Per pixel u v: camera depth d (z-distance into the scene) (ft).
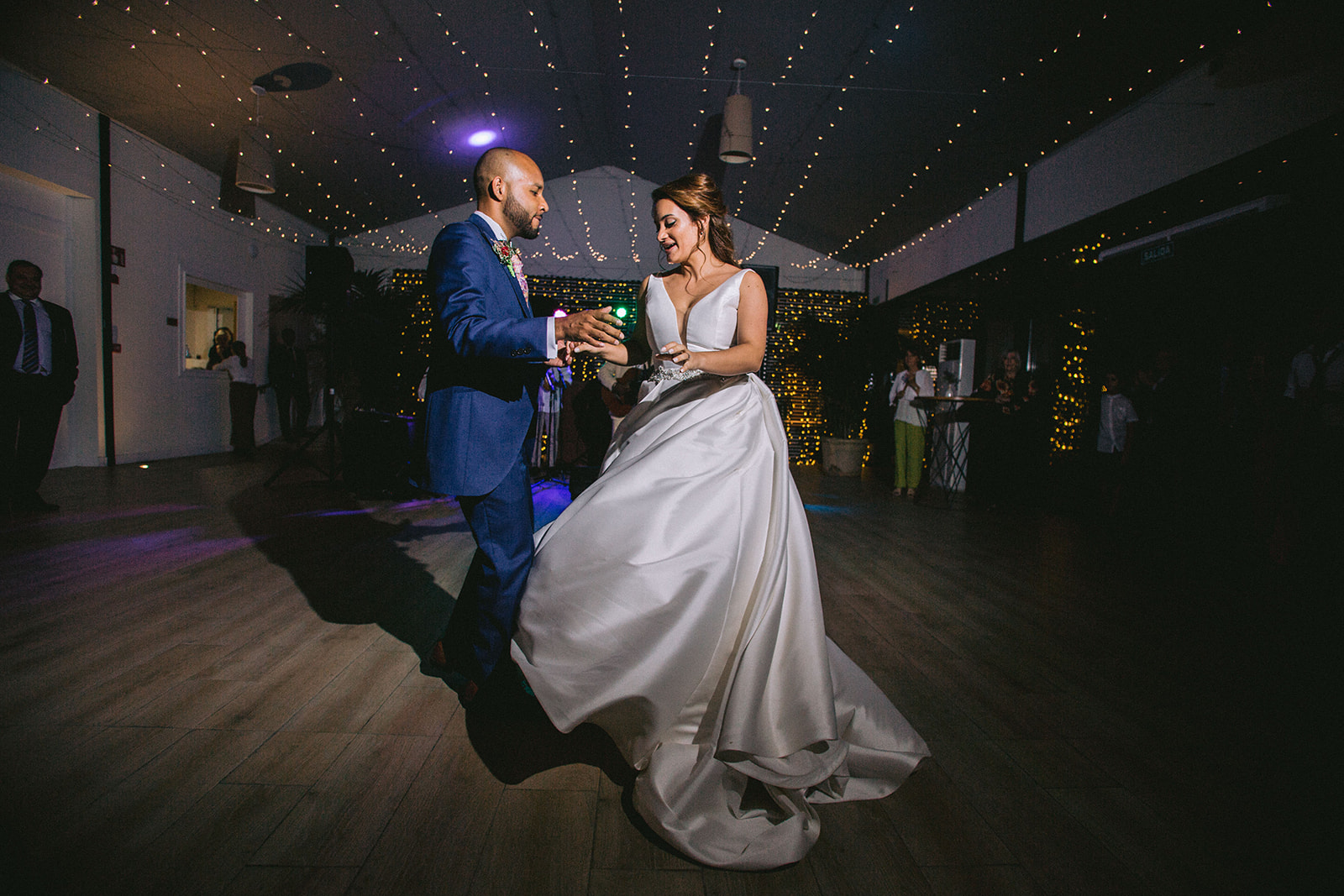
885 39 16.72
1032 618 9.09
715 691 4.61
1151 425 16.08
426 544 12.38
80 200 20.25
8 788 4.50
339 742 5.27
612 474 5.06
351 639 7.48
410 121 23.99
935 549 13.58
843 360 29.14
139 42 16.90
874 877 3.97
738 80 21.04
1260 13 12.71
